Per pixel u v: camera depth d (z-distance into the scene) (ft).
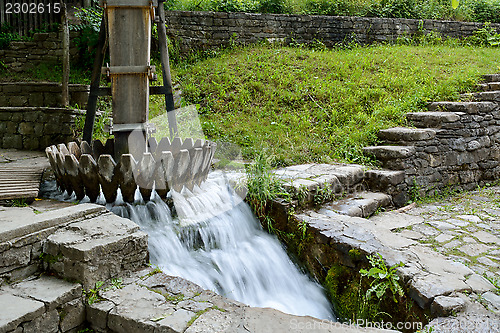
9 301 8.29
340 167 17.61
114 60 13.29
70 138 20.24
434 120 20.07
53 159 12.94
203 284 10.95
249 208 14.15
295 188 14.28
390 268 10.03
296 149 19.63
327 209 14.64
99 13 27.86
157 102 22.24
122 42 13.28
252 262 12.46
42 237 9.68
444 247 12.64
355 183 16.98
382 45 35.32
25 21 28.89
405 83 25.27
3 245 8.85
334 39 34.68
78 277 9.12
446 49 33.30
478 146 21.42
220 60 29.22
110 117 21.97
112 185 12.01
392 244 11.65
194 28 31.04
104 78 26.23
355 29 35.04
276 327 7.98
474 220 15.34
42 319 8.20
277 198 14.10
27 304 8.19
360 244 11.35
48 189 14.10
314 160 19.16
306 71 27.35
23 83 23.24
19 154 19.72
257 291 11.99
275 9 35.86
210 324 7.97
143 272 10.23
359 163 18.66
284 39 33.58
